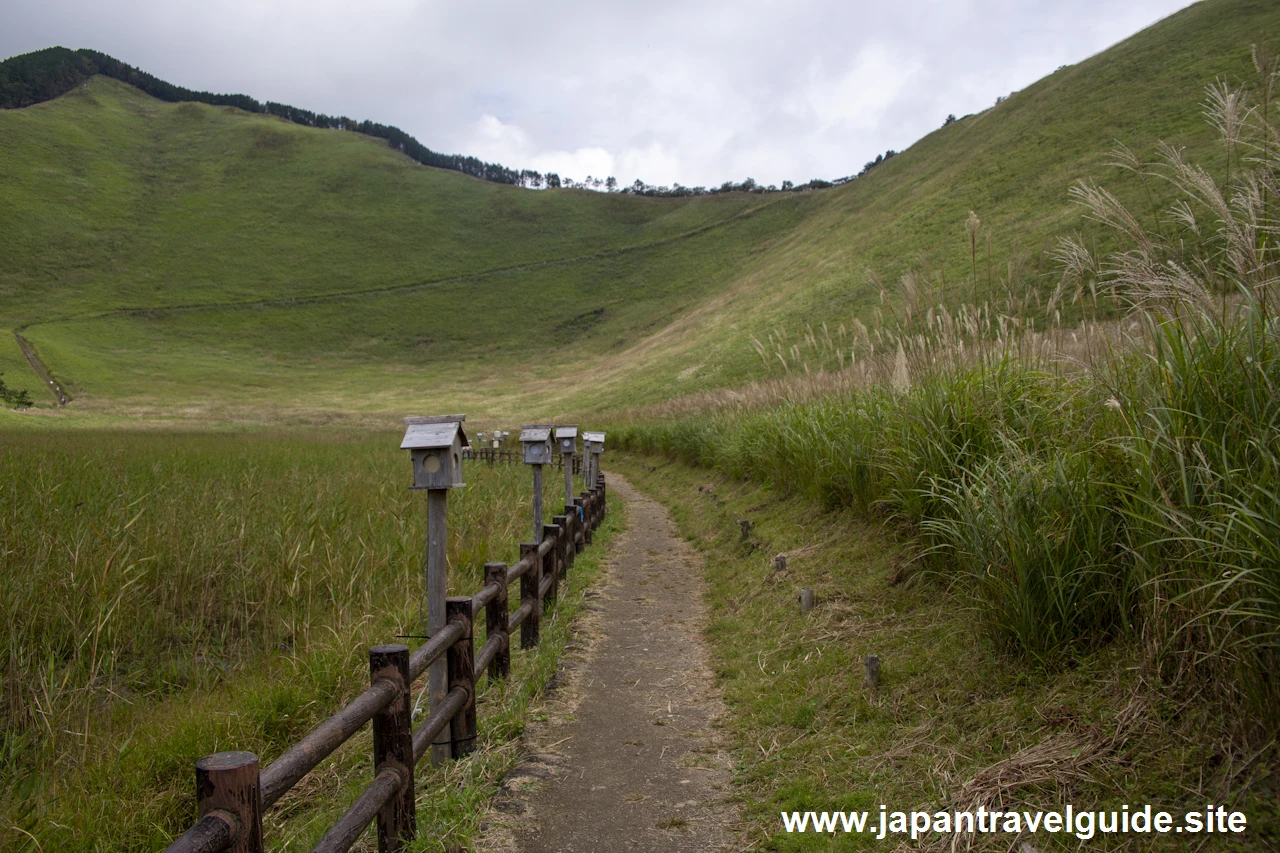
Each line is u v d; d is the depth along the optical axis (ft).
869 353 27.32
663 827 11.05
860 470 22.43
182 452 56.03
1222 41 158.10
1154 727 9.47
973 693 12.26
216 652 19.66
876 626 16.38
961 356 20.68
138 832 11.81
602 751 13.67
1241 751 8.48
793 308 167.84
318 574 23.09
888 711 12.85
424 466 13.46
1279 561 8.23
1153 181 54.70
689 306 266.16
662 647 19.75
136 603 20.15
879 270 157.48
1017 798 9.60
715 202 393.29
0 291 267.18
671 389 148.56
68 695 16.22
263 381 217.77
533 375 231.50
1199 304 10.78
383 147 449.06
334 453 63.21
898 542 19.69
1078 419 13.73
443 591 13.52
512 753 13.51
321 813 12.17
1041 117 188.55
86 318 255.91
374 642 18.66
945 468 17.53
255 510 29.27
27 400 152.97
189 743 13.75
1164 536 10.07
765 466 34.86
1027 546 12.05
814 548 22.88
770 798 11.49
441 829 10.85
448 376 235.81
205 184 379.14
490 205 390.42
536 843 10.69
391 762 10.41
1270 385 9.74
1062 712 10.66
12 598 18.17
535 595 19.70
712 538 32.27
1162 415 10.64
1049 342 18.48
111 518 24.99
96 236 318.86
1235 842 7.72
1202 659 9.22
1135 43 190.80
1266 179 10.57
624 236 366.84
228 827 6.77
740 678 16.42
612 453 92.68
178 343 248.52
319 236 347.15
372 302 299.17
